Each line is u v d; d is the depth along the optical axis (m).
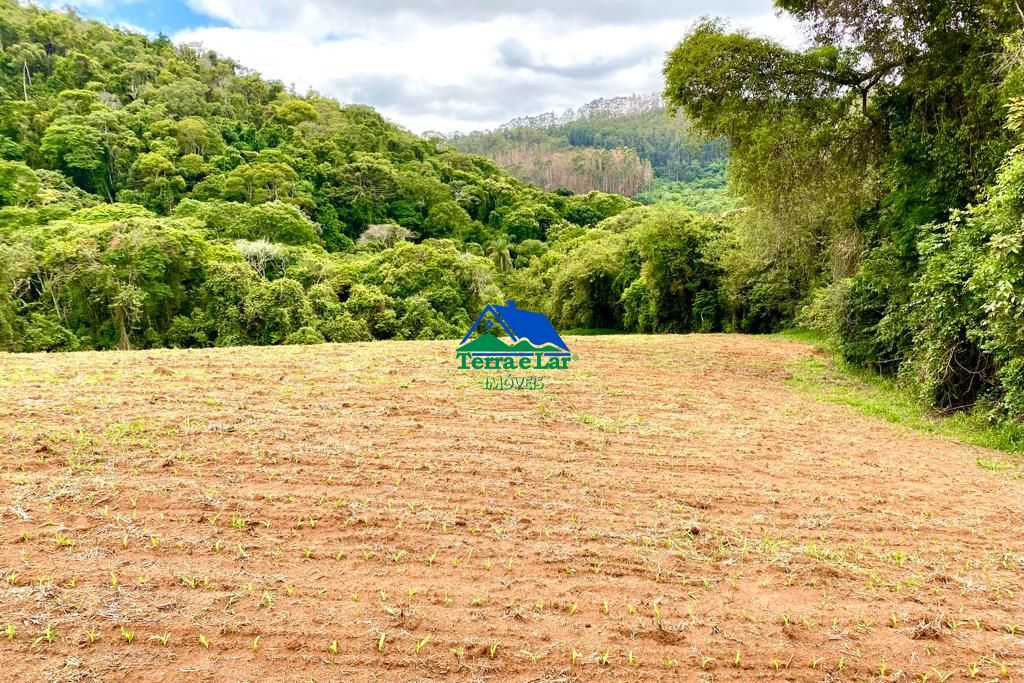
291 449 4.98
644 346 14.79
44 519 3.47
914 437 6.98
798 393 9.49
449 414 6.58
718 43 10.41
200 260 28.88
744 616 2.97
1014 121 6.71
